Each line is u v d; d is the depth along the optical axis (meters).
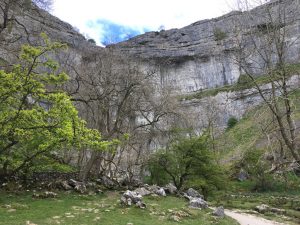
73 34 54.47
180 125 40.03
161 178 33.25
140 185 28.09
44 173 23.70
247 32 21.64
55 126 17.47
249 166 40.91
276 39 20.69
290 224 22.72
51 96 17.27
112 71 29.34
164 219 16.80
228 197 37.44
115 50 36.50
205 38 96.00
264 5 21.09
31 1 25.06
